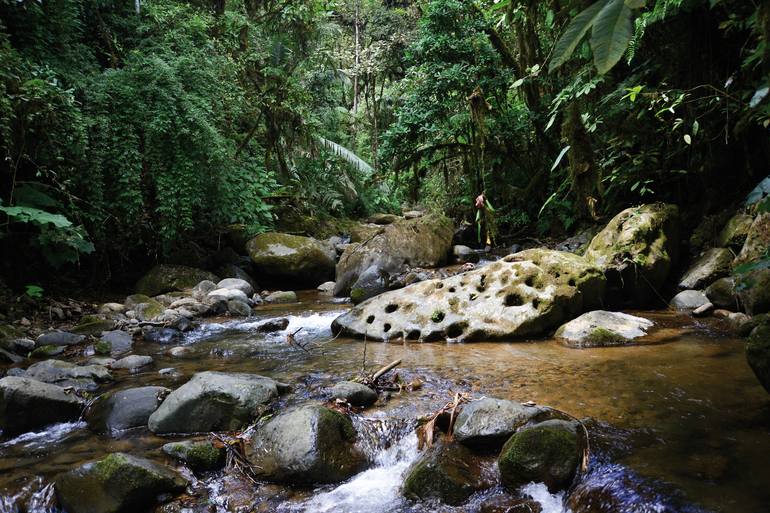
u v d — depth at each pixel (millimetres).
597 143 7348
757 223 5355
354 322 5844
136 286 8078
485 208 4621
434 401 3627
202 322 6727
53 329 5941
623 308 6125
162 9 9523
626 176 7082
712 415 3121
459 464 2877
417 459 3037
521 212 10156
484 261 9156
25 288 6965
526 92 9844
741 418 3057
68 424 3768
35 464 3178
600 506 2480
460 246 9289
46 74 6844
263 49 12203
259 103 11281
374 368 4422
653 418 3125
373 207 15641
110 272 8062
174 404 3557
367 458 3152
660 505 2357
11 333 5516
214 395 3568
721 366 3959
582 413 3252
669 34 6246
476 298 5602
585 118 6438
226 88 9930
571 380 3854
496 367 4273
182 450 3154
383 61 17516
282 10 12820
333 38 15562
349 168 15031
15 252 7098
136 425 3645
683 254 6637
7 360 4965
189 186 8227
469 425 3021
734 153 6434
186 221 8258
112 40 8906
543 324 5254
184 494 2924
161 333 5922
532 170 10234
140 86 7992
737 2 5234
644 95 5891
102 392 4195
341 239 11500
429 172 13086
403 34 17219
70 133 6875
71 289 7551
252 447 3211
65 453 3309
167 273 8195
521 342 5109
